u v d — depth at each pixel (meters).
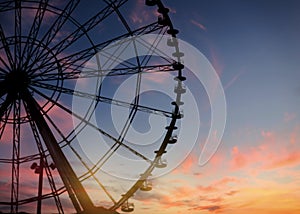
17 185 32.09
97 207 28.00
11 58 31.75
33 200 31.33
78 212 28.22
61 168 28.56
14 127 32.44
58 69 31.50
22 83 31.14
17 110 32.25
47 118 31.53
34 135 32.25
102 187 30.91
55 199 30.91
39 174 31.77
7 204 31.36
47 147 29.33
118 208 30.95
